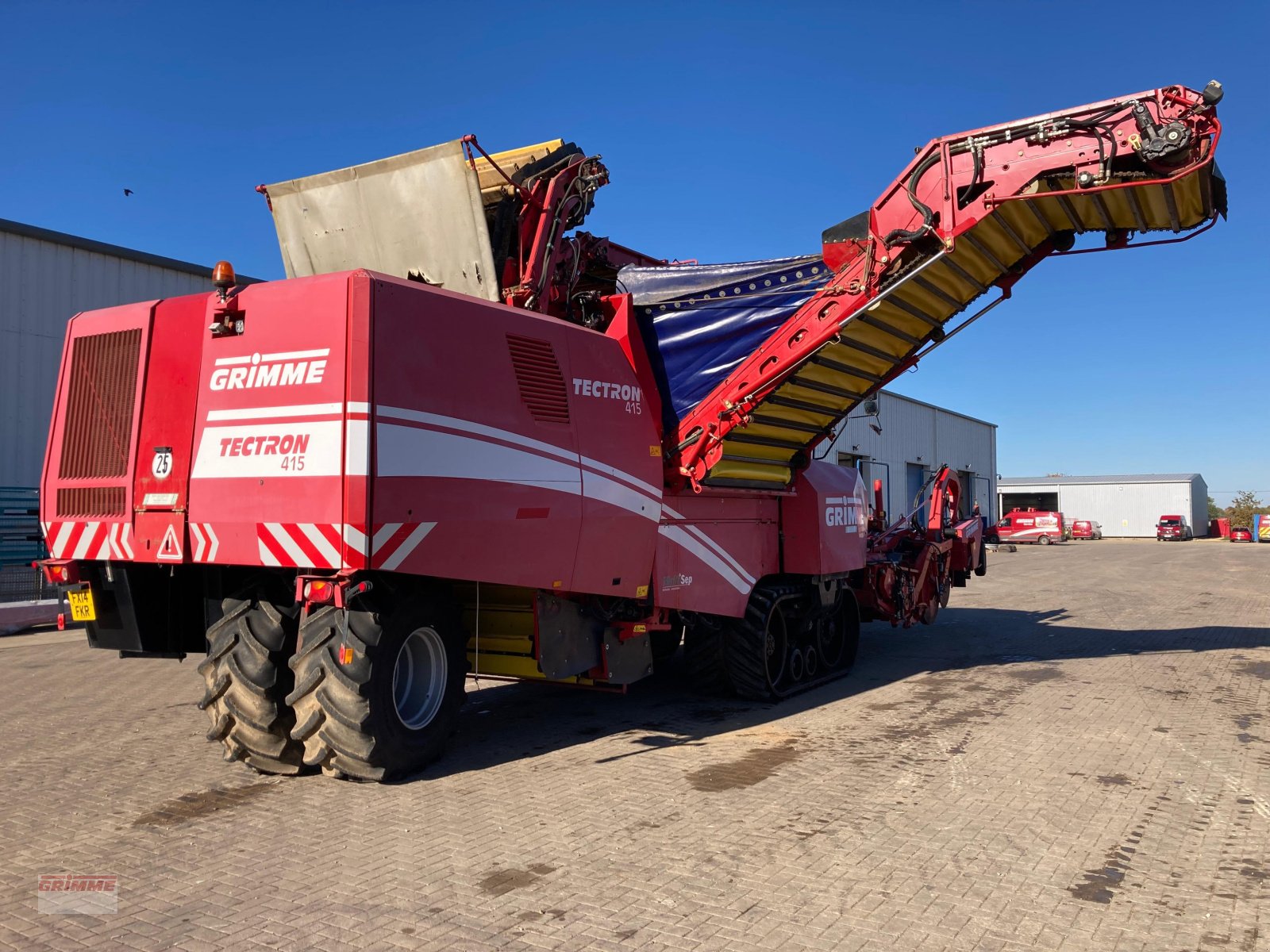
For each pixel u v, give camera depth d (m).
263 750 5.45
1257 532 61.88
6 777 5.48
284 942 3.28
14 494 15.20
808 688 8.37
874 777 5.46
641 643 6.96
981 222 6.74
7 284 15.69
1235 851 4.24
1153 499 72.88
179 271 18.22
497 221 6.77
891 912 3.55
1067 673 9.28
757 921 3.46
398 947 3.24
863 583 10.73
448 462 5.13
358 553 4.67
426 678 5.66
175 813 4.77
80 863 4.06
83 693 8.32
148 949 3.22
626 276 7.48
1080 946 3.29
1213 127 6.16
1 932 3.36
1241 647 11.01
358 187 6.64
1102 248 7.51
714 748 6.19
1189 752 6.07
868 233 7.02
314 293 4.97
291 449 4.91
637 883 3.83
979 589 19.92
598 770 5.63
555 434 5.91
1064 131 6.44
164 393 5.49
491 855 4.14
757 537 8.25
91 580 5.88
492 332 5.58
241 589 5.68
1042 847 4.28
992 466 56.03
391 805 4.89
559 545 5.86
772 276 7.28
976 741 6.39
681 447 7.17
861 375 8.00
